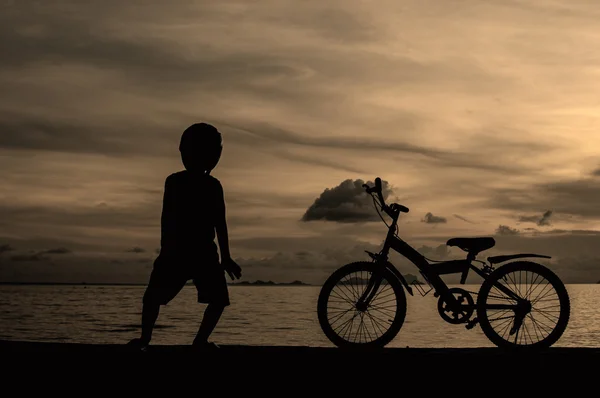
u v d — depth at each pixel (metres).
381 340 4.84
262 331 54.00
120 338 49.41
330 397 3.71
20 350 3.87
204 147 4.26
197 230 4.20
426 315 82.50
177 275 4.18
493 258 4.94
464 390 3.69
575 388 3.67
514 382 3.69
